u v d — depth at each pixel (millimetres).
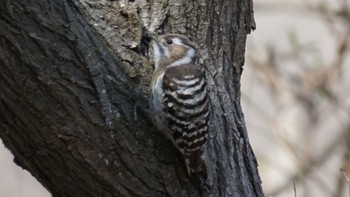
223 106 10891
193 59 10516
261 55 18375
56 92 9367
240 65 11359
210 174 10523
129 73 10133
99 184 9836
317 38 21750
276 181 18453
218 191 10578
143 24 10562
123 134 9758
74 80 9453
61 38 9383
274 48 18188
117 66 10008
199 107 10117
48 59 9297
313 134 18109
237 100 11234
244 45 11398
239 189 10742
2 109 9391
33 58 9234
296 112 18281
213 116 10742
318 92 17562
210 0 11008
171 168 10117
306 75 17703
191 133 10078
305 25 22062
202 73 10383
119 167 9789
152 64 10367
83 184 9844
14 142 9680
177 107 10047
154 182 10016
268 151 20031
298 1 20781
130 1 10461
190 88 10125
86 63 9523
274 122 18391
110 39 10141
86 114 9523
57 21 9375
